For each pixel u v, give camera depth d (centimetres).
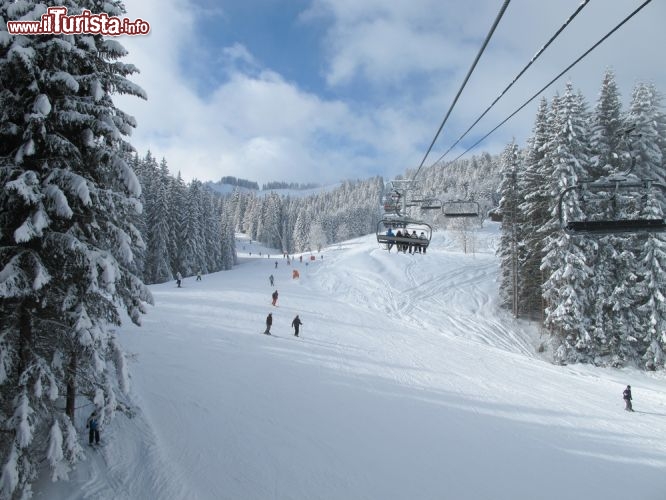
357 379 1889
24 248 841
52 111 843
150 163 5962
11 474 730
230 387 1631
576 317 2805
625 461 1341
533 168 3466
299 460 1177
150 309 2784
